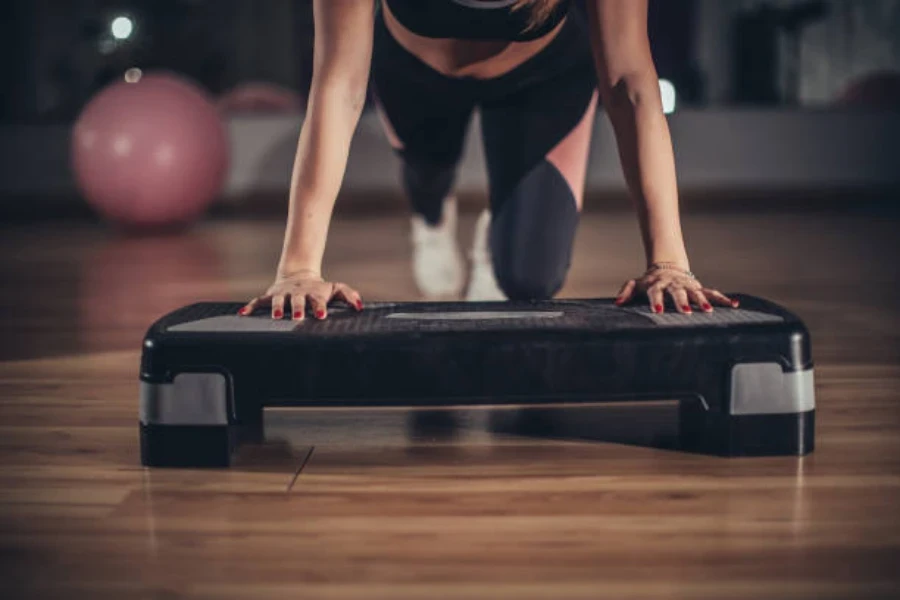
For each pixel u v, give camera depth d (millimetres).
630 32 1529
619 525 1150
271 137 6004
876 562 1046
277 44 8500
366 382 1348
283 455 1442
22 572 1038
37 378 1942
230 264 3777
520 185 2045
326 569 1036
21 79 8227
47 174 5922
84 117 4828
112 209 4805
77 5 8141
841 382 1852
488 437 1527
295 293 1450
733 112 6066
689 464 1377
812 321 2521
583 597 968
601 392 1360
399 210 5953
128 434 1555
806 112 6062
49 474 1358
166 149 4723
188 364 1366
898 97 6422
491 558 1060
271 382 1359
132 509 1220
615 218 5418
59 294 3070
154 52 7211
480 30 1673
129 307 2818
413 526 1154
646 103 1518
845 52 7922
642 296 1521
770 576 1013
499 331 1358
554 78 1976
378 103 2186
